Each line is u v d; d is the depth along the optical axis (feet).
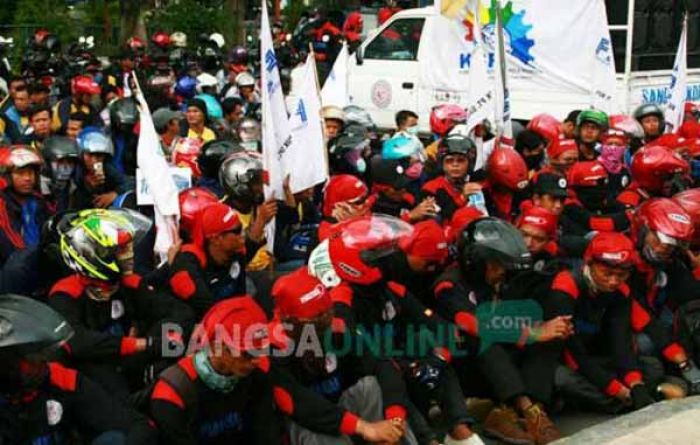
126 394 16.14
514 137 31.89
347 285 16.06
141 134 19.95
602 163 27.35
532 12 43.16
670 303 21.24
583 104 42.70
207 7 77.30
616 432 17.21
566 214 24.81
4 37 73.77
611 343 19.56
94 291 16.30
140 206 22.11
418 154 25.85
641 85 44.50
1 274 17.85
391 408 15.51
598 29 40.70
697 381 19.92
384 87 50.19
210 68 57.47
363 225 16.35
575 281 19.24
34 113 31.60
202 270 18.03
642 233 20.31
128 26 72.95
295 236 23.65
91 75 46.88
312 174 23.27
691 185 29.50
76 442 13.91
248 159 21.81
